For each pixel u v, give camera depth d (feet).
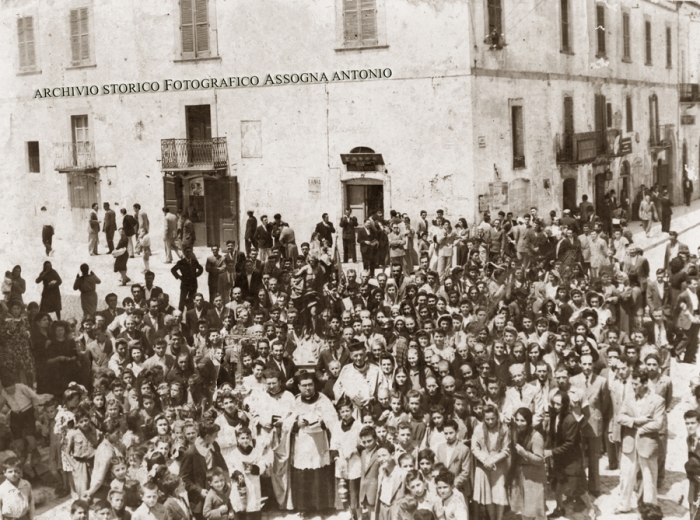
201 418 33.14
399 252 69.62
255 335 41.93
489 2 75.41
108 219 82.79
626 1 96.43
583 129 89.04
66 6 88.84
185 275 55.36
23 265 84.99
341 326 42.29
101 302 66.85
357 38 77.00
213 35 82.89
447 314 41.01
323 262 59.21
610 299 43.60
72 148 90.43
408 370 34.78
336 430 32.48
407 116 75.77
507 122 77.71
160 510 28.66
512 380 33.96
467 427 31.81
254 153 82.48
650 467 32.32
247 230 75.51
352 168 78.43
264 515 33.53
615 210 86.02
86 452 33.86
